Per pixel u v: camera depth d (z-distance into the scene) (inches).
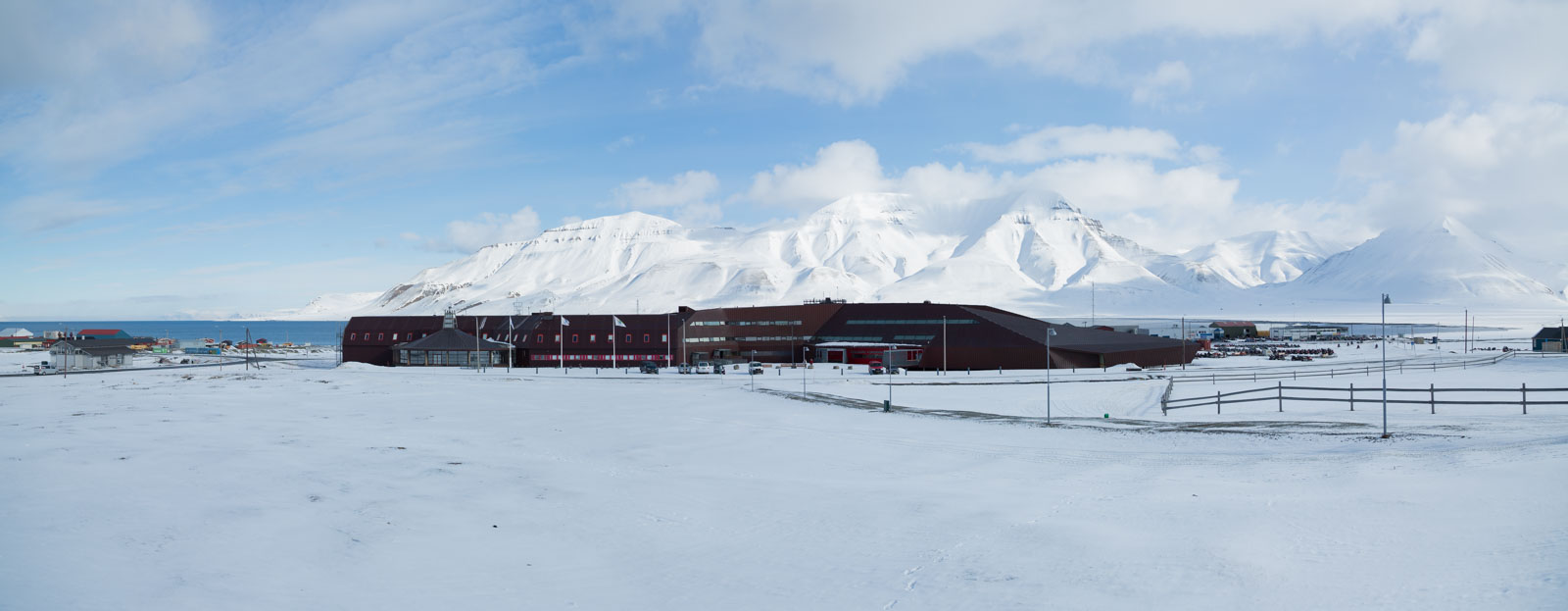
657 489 1328.7
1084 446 1776.6
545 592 798.5
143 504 1123.9
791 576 836.0
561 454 1779.0
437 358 5856.3
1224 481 1269.7
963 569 820.6
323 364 6323.8
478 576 862.5
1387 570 711.1
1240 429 1948.8
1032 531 966.4
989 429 2154.3
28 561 829.2
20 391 3644.2
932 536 975.6
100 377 4749.0
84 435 1942.7
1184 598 677.9
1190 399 2783.0
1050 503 1142.3
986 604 699.4
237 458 1568.7
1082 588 725.3
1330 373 4069.9
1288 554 787.4
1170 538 884.0
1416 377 3791.8
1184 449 1674.5
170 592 765.3
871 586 779.4
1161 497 1136.8
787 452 1784.0
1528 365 4532.5
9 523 986.1
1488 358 5167.3
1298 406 2495.1
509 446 1897.1
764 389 3705.7
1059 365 5246.1
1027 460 1609.3
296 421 2401.6
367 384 4040.4
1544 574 655.1
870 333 6294.3
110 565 839.7
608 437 2066.9
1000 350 5319.9
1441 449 1435.8
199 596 759.1
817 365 5915.4
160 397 3248.0
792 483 1393.9
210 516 1073.5
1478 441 1510.8
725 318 6333.7
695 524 1094.4
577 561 922.1
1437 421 1897.1
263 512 1107.3
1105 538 903.1
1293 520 930.7
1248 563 765.3
